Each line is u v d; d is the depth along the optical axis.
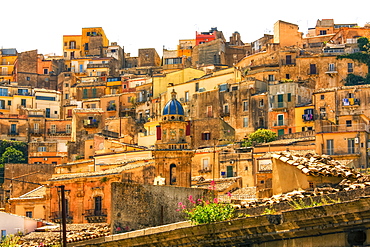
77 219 83.75
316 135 104.00
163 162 76.19
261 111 149.88
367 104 139.88
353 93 141.00
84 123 166.38
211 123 125.25
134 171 84.25
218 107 156.50
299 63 167.88
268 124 148.25
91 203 83.56
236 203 36.81
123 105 191.50
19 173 118.75
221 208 33.19
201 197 43.88
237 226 30.03
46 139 189.38
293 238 28.14
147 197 42.25
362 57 166.38
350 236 26.75
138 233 36.75
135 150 111.88
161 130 77.56
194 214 33.41
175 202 42.84
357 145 101.19
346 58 166.50
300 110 145.12
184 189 43.38
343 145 102.38
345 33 187.50
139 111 182.62
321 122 114.75
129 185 42.12
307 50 189.00
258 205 33.41
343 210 26.41
